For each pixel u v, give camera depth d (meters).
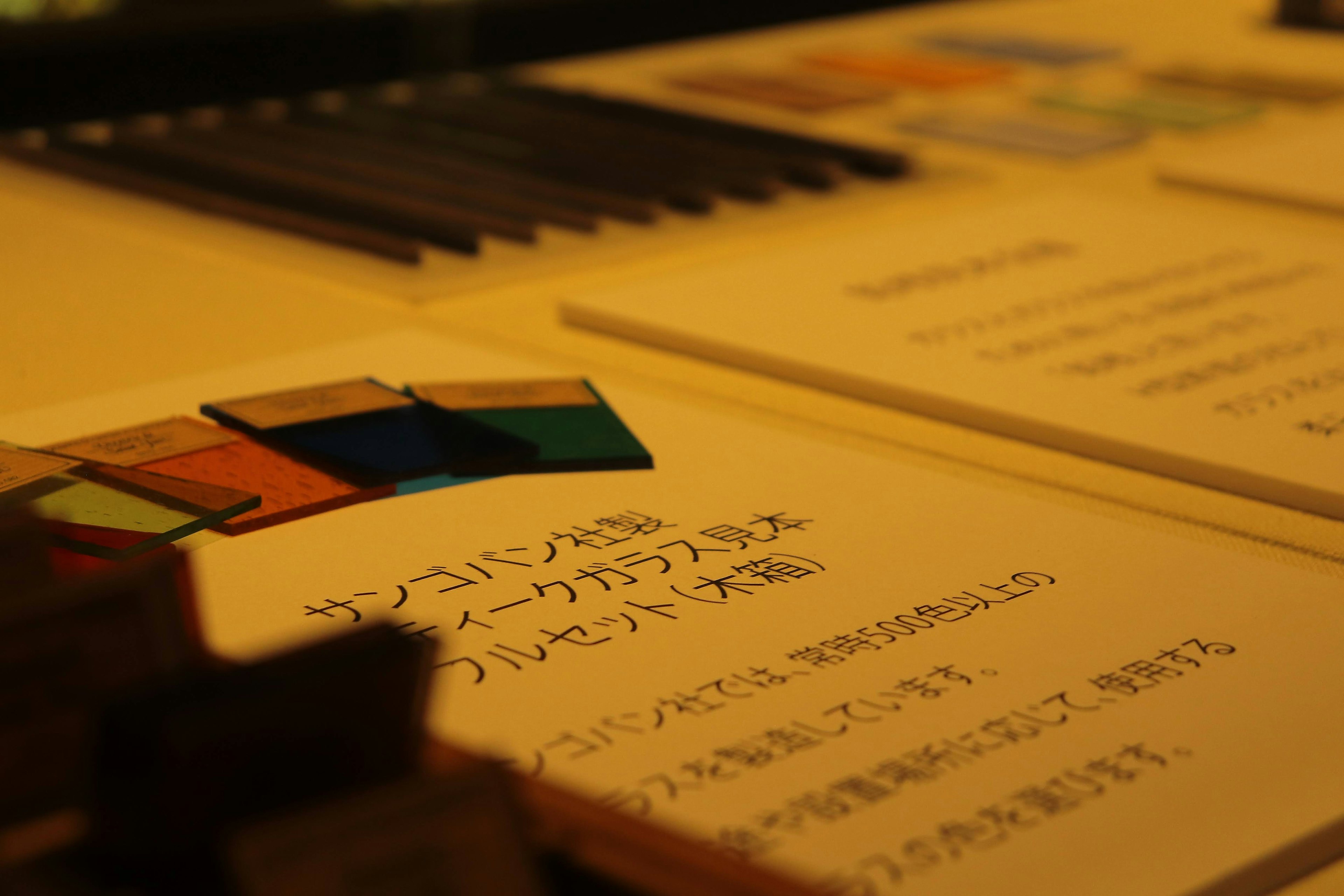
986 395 0.72
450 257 0.83
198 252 0.83
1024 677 0.58
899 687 0.58
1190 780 0.55
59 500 0.63
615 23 1.38
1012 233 0.88
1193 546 0.64
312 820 0.41
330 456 0.66
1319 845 0.55
